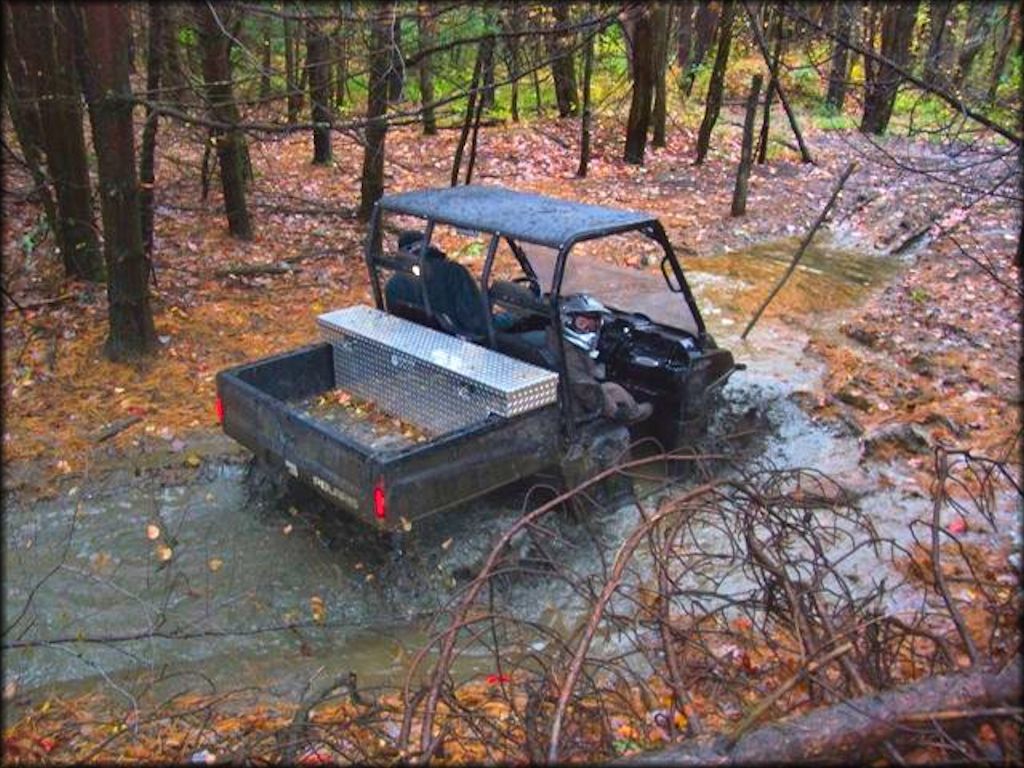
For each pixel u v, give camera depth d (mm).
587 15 8297
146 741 3572
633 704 3709
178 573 4809
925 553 5125
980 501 5680
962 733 3170
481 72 9812
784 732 3020
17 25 6984
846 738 3016
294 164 14289
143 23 6613
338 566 4844
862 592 4809
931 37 11453
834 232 12234
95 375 6984
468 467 4441
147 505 5430
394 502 4168
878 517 5559
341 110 10844
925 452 6273
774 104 19859
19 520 5262
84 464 5840
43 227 8336
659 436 5785
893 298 9656
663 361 5695
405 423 5242
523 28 8438
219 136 8000
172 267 8922
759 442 6414
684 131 17578
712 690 3803
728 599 4156
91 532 5156
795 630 3922
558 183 14078
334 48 7543
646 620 4258
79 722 3729
